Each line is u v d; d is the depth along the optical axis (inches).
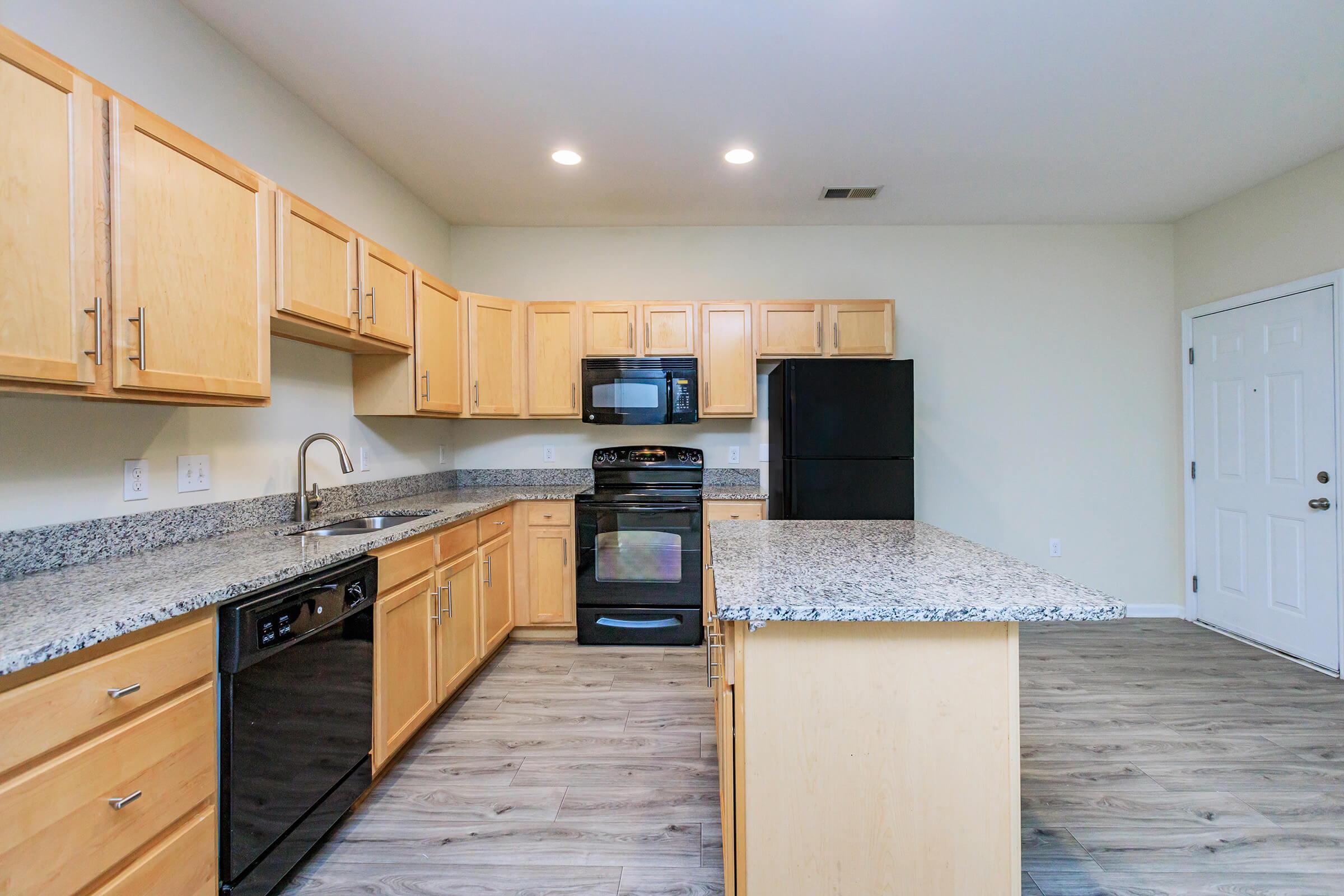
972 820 45.8
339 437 100.4
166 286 53.1
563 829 66.1
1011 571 53.7
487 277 146.9
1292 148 106.7
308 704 58.1
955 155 108.8
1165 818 68.0
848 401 121.6
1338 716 92.1
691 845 63.5
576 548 126.3
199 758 46.4
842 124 98.0
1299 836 64.7
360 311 84.7
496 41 76.5
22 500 52.7
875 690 45.8
